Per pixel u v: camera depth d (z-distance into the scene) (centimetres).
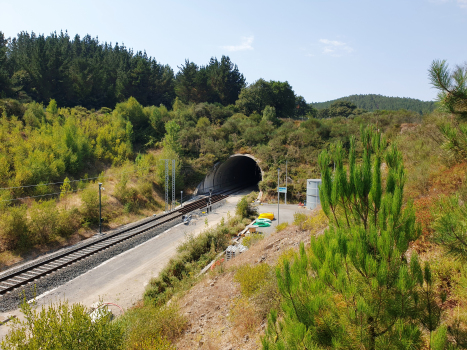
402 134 2008
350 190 527
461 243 414
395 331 370
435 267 579
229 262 1659
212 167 5050
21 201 2819
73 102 6450
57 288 1666
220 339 903
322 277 429
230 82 8869
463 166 993
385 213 454
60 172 3500
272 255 1397
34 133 3931
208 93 8350
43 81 5972
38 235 2397
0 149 3294
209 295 1255
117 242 2344
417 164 1359
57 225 2544
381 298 382
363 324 383
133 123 5791
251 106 8031
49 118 4600
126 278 1833
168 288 1634
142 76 7594
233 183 6462
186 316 1135
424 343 370
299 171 4644
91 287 1703
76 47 8869
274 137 5300
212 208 3797
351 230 466
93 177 3897
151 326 1025
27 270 1814
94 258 2033
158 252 2266
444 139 530
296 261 471
